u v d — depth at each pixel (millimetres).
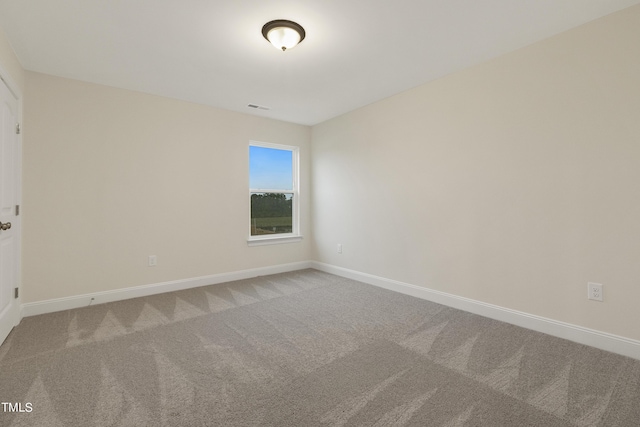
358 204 3959
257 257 4223
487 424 1381
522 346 2139
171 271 3514
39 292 2770
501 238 2609
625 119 1980
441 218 3053
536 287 2408
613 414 1446
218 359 1968
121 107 3186
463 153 2855
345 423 1388
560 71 2248
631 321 1984
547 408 1489
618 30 1996
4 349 2086
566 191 2240
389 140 3543
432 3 1906
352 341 2232
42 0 1835
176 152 3533
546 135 2328
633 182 1962
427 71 2881
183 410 1473
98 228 3064
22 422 1379
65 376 1759
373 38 2305
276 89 3289
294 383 1704
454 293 2961
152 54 2508
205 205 3754
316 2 1892
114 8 1925
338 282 3891
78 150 2955
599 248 2102
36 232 2752
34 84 2750
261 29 2170
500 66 2584
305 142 4688
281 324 2545
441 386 1674
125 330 2414
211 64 2691
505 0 1878
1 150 2150
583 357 1978
